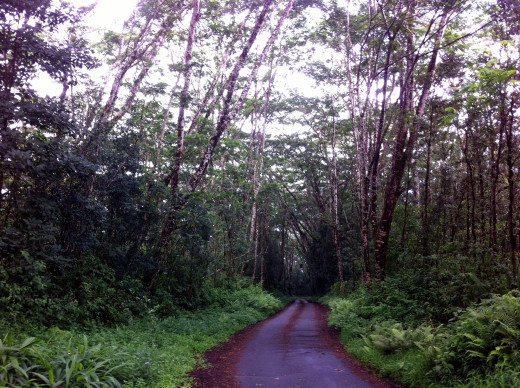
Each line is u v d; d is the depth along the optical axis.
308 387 6.81
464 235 13.67
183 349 9.82
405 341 8.55
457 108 12.94
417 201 20.47
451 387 6.05
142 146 16.50
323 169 37.81
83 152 13.12
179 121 16.14
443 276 11.44
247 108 28.52
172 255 17.52
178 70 16.28
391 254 18.97
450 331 8.17
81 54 10.05
